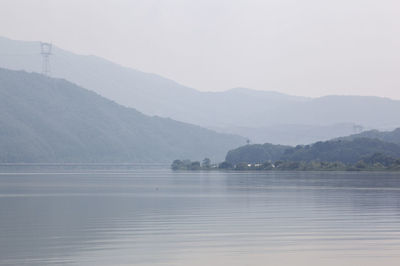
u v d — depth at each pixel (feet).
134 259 113.60
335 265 107.96
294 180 523.29
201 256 116.26
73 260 112.78
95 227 161.79
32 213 205.67
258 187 399.44
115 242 133.39
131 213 204.03
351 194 299.99
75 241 135.23
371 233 144.66
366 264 108.68
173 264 109.19
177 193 334.03
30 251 122.31
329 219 176.45
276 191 340.80
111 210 217.36
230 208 221.25
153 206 235.81
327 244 128.88
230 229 154.30
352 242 131.13
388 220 172.96
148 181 559.79
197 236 141.69
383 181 477.77
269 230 151.53
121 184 483.10
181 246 127.44
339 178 563.07
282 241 133.18
